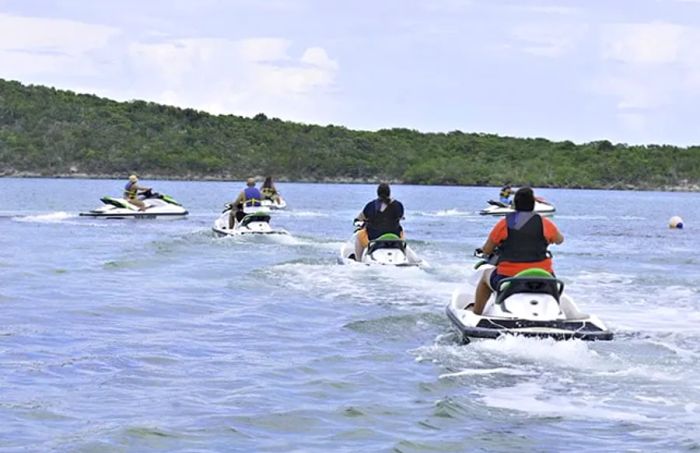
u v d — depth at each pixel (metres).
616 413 10.88
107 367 13.03
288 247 31.50
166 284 22.14
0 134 169.62
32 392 11.55
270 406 11.12
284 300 19.64
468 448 9.62
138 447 9.48
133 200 50.00
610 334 14.12
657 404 11.26
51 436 9.77
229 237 33.94
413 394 11.74
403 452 9.50
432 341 15.18
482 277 15.50
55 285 21.75
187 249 30.70
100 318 17.25
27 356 13.65
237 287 21.52
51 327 16.16
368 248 23.84
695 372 12.80
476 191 140.38
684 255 32.31
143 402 11.20
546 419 10.66
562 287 14.84
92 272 24.48
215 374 12.75
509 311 14.62
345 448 9.60
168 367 13.14
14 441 9.57
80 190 99.88
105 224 44.59
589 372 12.76
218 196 92.62
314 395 11.67
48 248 31.28
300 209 67.38
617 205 96.06
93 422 10.31
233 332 16.00
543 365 13.13
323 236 37.56
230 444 9.66
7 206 64.06
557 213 73.62
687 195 155.88
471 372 12.80
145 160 174.75
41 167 168.12
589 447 9.63
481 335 14.20
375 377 12.62
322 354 14.15
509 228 14.95
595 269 27.09
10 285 21.64
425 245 34.28
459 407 11.10
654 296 21.00
